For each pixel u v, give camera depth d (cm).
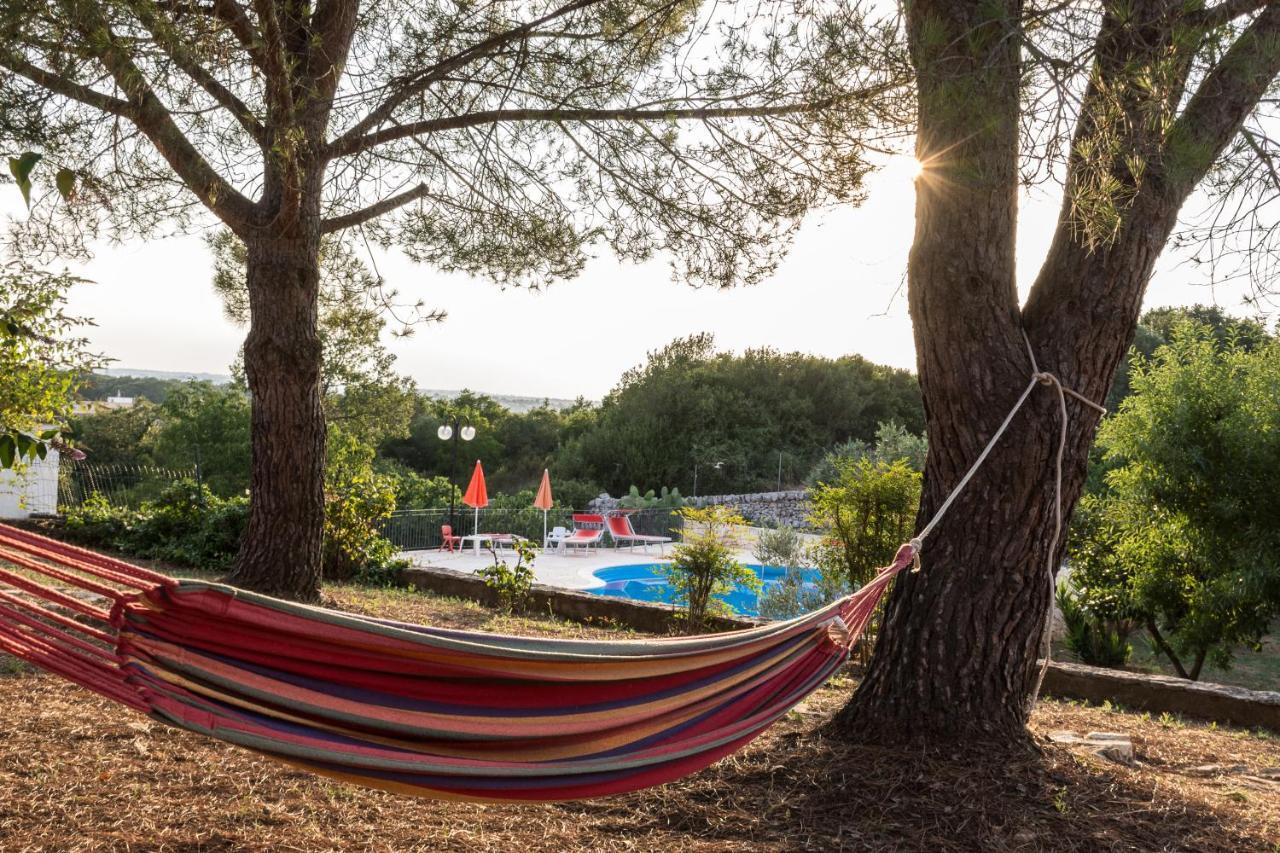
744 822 368
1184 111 374
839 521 880
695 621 919
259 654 223
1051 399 428
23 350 842
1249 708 688
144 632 209
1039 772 403
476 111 757
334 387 2019
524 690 265
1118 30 303
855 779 396
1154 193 414
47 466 1617
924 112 400
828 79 477
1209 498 1048
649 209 747
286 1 592
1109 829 363
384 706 241
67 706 472
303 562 809
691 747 291
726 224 730
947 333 433
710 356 3709
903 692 438
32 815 335
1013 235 430
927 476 457
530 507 2389
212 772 395
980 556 434
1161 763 495
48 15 416
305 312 789
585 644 286
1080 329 429
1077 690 755
